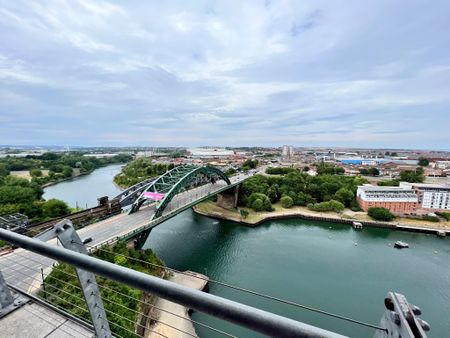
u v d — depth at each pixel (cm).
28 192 5212
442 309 2720
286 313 2634
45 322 397
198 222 5784
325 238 4812
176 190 4612
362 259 3847
